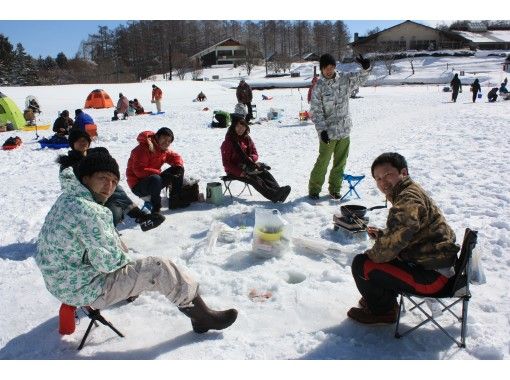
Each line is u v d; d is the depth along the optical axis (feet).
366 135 43.52
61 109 92.68
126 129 56.29
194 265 14.57
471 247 9.37
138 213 16.11
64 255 9.43
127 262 9.91
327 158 21.01
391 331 10.80
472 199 20.33
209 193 21.35
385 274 10.11
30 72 278.87
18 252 16.65
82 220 9.23
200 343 10.62
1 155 41.09
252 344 10.52
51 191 26.32
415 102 84.43
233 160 20.98
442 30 280.31
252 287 13.08
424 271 9.91
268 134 47.44
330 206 20.62
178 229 18.12
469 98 92.84
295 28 401.29
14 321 11.91
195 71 288.30
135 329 11.28
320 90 20.35
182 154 36.78
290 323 11.33
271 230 15.01
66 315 10.70
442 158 29.89
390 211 9.89
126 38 347.36
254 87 197.67
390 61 231.50
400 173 10.43
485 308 11.52
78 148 15.72
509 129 40.75
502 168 25.86
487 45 281.54
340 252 14.97
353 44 283.59
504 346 9.90
